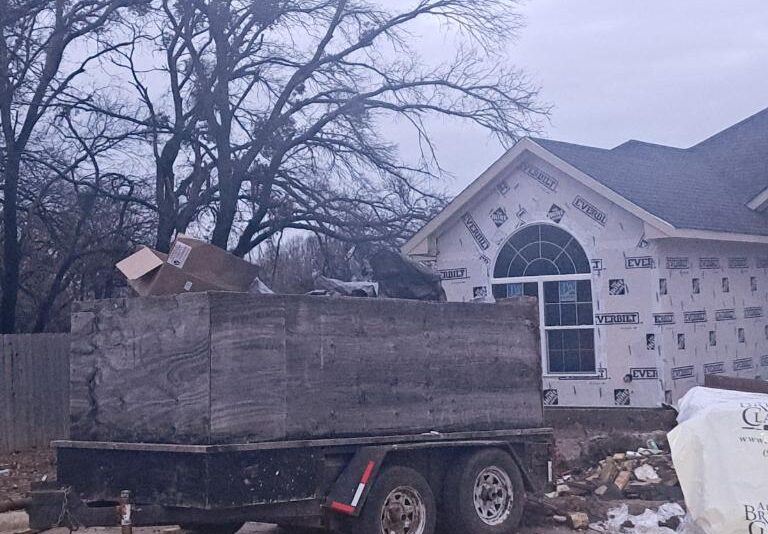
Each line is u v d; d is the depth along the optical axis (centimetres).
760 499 825
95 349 866
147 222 2273
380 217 2438
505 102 2461
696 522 853
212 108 2227
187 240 901
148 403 819
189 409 785
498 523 975
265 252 3161
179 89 2341
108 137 2147
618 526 1033
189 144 2266
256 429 798
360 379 881
